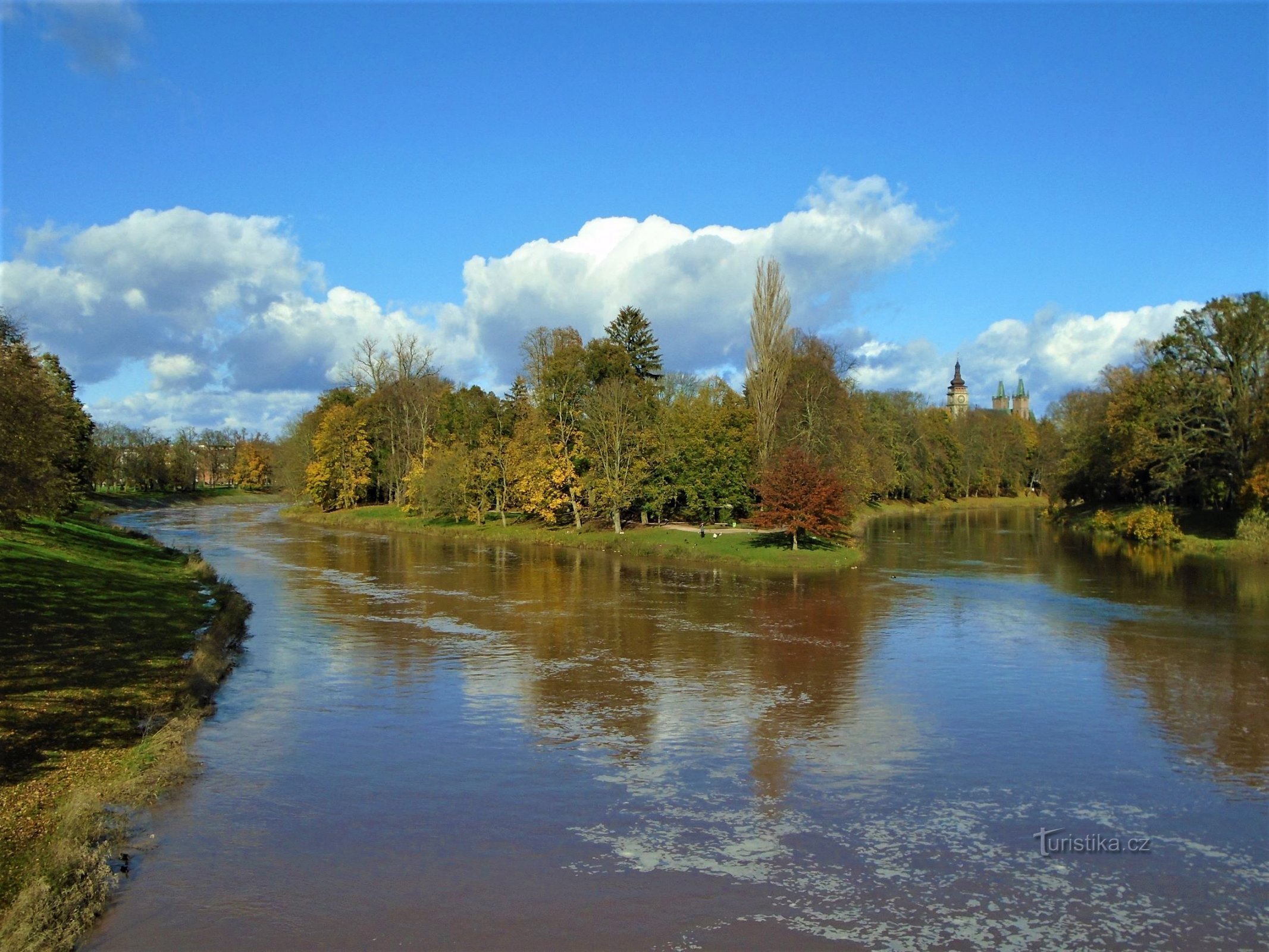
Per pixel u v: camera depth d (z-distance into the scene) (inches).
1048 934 500.4
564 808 672.4
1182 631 1341.0
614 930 503.5
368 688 1013.8
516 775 740.0
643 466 2891.2
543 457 2977.4
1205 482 2770.7
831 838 620.7
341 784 720.3
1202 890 549.6
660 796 695.7
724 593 1758.1
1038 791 705.6
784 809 671.1
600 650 1214.3
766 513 2393.0
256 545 2760.8
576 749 807.1
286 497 4672.7
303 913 520.7
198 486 6441.9
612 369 3260.3
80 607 1300.4
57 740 782.5
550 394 3051.2
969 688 1012.5
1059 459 3939.5
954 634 1330.0
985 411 5880.9
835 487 2336.4
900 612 1525.6
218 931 501.7
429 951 482.6
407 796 696.4
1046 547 2694.4
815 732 855.1
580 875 568.4
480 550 2620.6
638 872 571.5
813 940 493.0
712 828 637.9
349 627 1384.1
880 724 880.3
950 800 689.0
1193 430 2632.9
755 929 504.4
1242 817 657.6
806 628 1374.3
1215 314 2662.4
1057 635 1316.4
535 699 968.9
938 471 5019.7
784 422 2856.8
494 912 523.5
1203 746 815.1
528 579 1969.7
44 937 467.5
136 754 750.5
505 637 1302.9
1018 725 875.4
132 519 3954.2
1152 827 639.8
